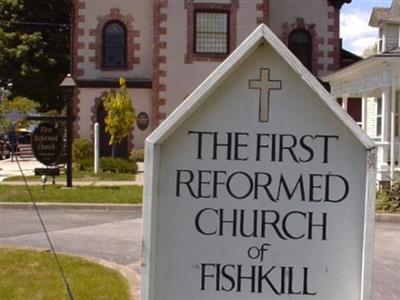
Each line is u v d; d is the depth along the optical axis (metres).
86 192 16.78
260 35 3.38
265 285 3.44
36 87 36.66
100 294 6.95
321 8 30.28
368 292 3.36
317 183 3.44
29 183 19.45
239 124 3.45
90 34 29.23
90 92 28.66
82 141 26.92
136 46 29.36
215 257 3.45
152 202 3.40
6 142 37.09
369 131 22.78
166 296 3.45
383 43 21.53
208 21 27.78
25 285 7.30
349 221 3.42
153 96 27.77
